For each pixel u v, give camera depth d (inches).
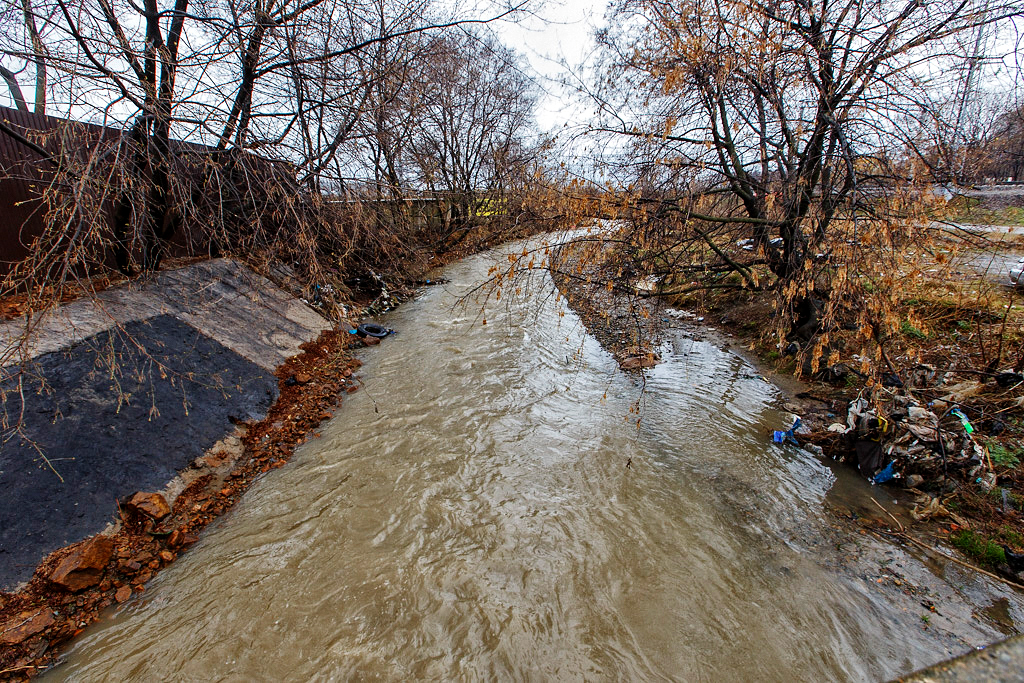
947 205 204.8
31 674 127.7
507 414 268.8
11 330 212.4
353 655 136.5
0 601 137.5
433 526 184.9
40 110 273.7
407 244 472.4
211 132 233.8
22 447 171.0
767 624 143.5
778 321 291.4
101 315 243.4
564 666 133.8
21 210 264.2
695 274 372.2
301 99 320.5
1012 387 200.8
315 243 282.7
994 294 259.6
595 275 280.2
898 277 184.5
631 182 272.2
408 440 243.8
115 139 229.6
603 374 326.0
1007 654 127.1
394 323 438.0
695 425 255.8
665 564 166.4
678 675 130.3
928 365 223.9
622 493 203.0
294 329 350.3
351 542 177.3
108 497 175.8
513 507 195.3
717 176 312.0
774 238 307.1
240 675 130.6
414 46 400.8
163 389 228.5
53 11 204.7
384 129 424.2
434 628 144.7
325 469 221.0
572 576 162.6
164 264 330.3
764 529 180.1
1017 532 161.0
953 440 189.3
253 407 259.1
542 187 274.1
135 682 128.2
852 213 213.6
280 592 156.3
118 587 155.1
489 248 627.2
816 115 243.9
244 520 188.5
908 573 156.3
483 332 404.2
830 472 208.8
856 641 136.8
